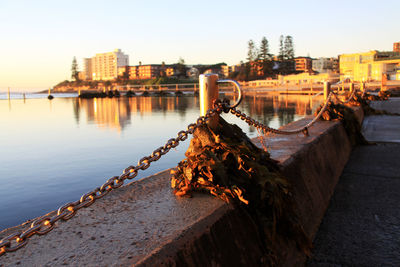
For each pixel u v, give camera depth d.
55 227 1.43
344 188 3.66
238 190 1.66
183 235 1.32
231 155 1.90
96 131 17.28
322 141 3.96
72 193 6.82
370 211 2.95
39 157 10.52
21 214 5.68
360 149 5.80
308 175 2.97
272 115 27.00
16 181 7.72
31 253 1.20
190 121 22.02
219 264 1.38
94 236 1.33
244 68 172.38
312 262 2.13
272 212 1.82
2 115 29.45
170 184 2.05
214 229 1.46
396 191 3.46
